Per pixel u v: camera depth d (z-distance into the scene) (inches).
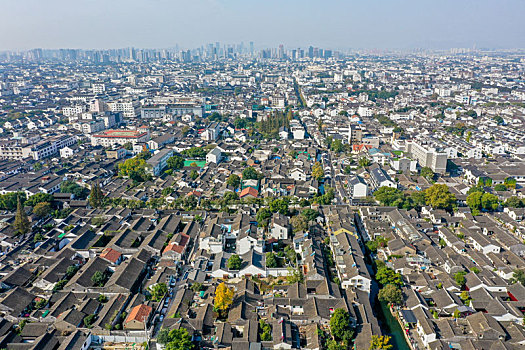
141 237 7637.8
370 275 6505.9
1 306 5349.4
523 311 5497.1
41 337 4773.6
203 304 5644.7
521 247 6983.3
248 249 7022.6
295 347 4820.4
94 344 5027.1
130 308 5433.1
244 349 4687.5
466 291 5885.8
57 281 6043.3
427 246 7185.0
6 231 7509.8
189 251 7268.7
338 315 5004.9
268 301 5615.2
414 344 5044.3
